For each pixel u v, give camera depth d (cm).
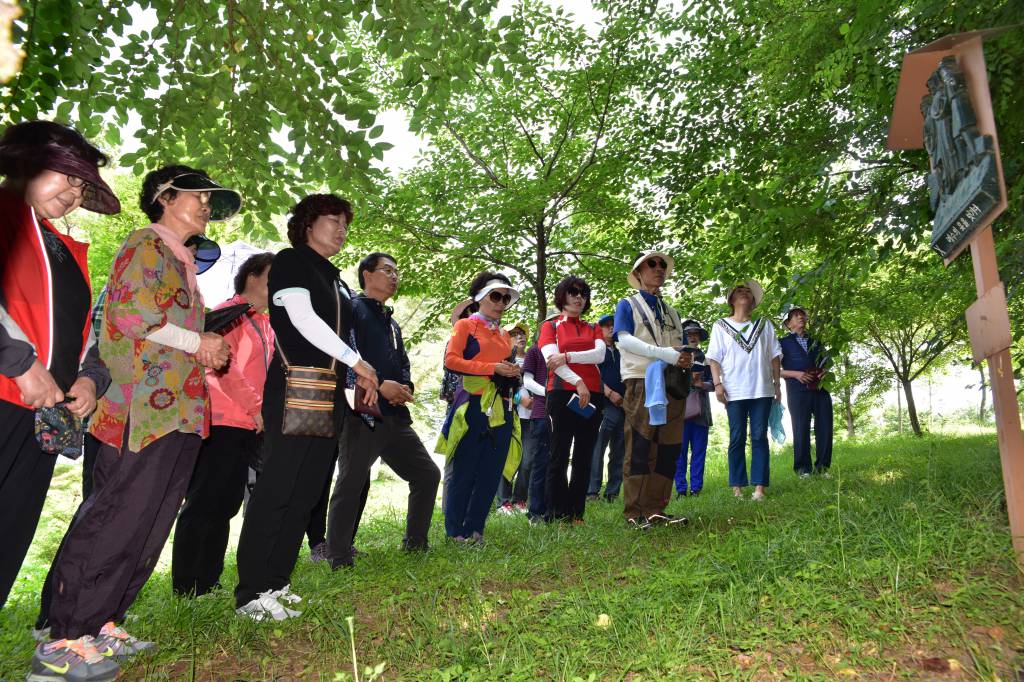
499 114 1332
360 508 499
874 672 228
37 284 237
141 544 271
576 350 600
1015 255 499
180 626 305
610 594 314
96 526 262
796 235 707
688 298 1258
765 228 710
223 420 387
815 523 393
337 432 356
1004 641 241
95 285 1480
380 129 623
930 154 362
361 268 499
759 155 922
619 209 1348
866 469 791
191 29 602
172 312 282
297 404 335
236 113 626
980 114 310
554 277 1432
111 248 1481
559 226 1465
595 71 1234
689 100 1170
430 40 605
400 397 460
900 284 827
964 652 237
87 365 257
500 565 410
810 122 905
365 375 345
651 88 1223
